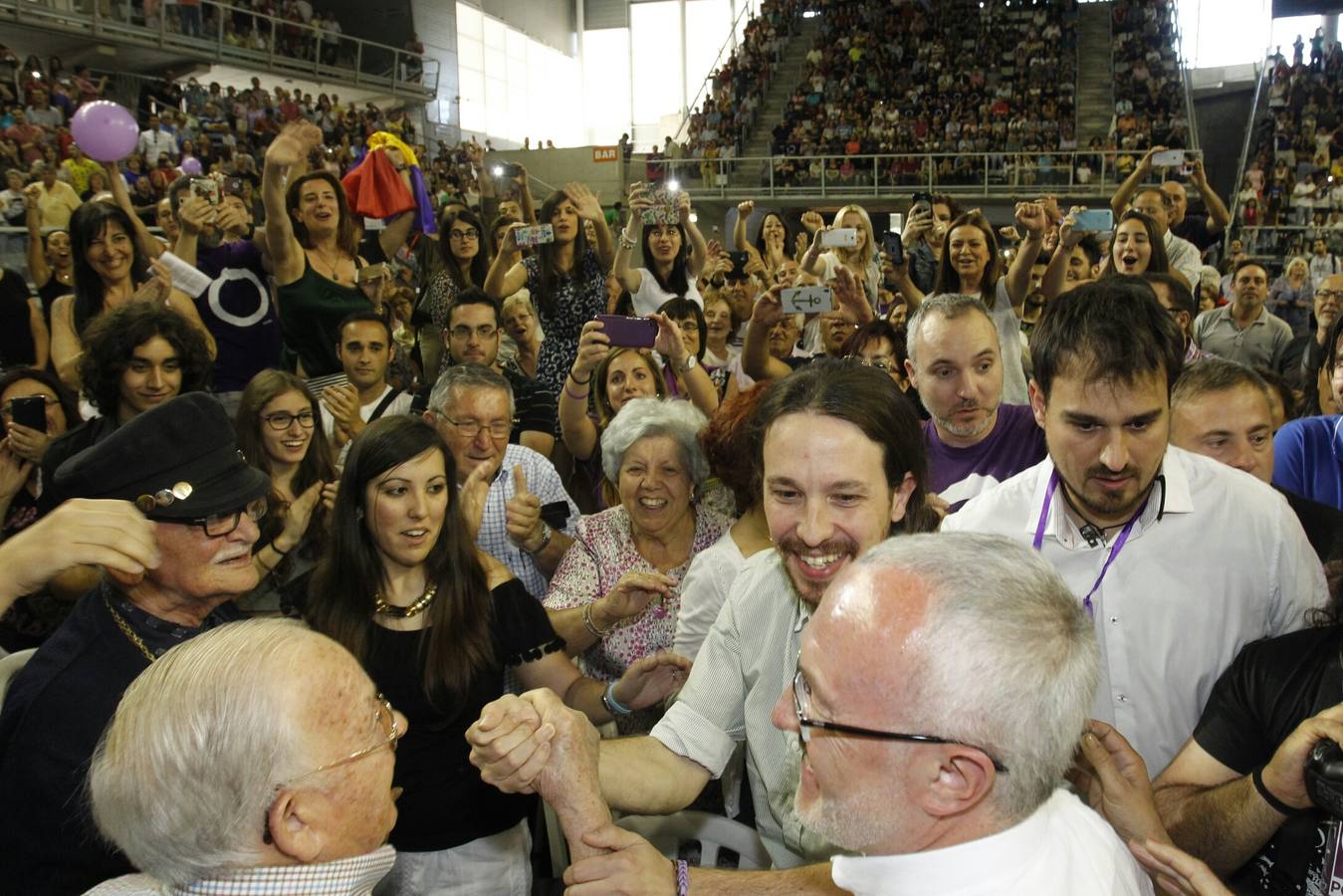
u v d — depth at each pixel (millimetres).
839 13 19734
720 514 2350
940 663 843
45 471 2412
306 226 3881
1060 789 1044
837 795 901
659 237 4734
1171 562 1565
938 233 5152
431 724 1778
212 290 3715
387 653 1797
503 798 1842
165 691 1005
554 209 4438
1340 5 15758
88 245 3555
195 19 14680
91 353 2496
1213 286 5402
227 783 968
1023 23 18625
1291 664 1351
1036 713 842
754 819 2041
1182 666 1562
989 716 836
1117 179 14336
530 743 1255
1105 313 1454
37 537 1261
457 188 15555
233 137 13422
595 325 3113
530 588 2713
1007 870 865
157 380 2488
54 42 13516
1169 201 5484
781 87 19359
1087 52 18266
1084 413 1458
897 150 16047
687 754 1567
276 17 15805
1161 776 1452
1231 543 1557
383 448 1778
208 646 1047
